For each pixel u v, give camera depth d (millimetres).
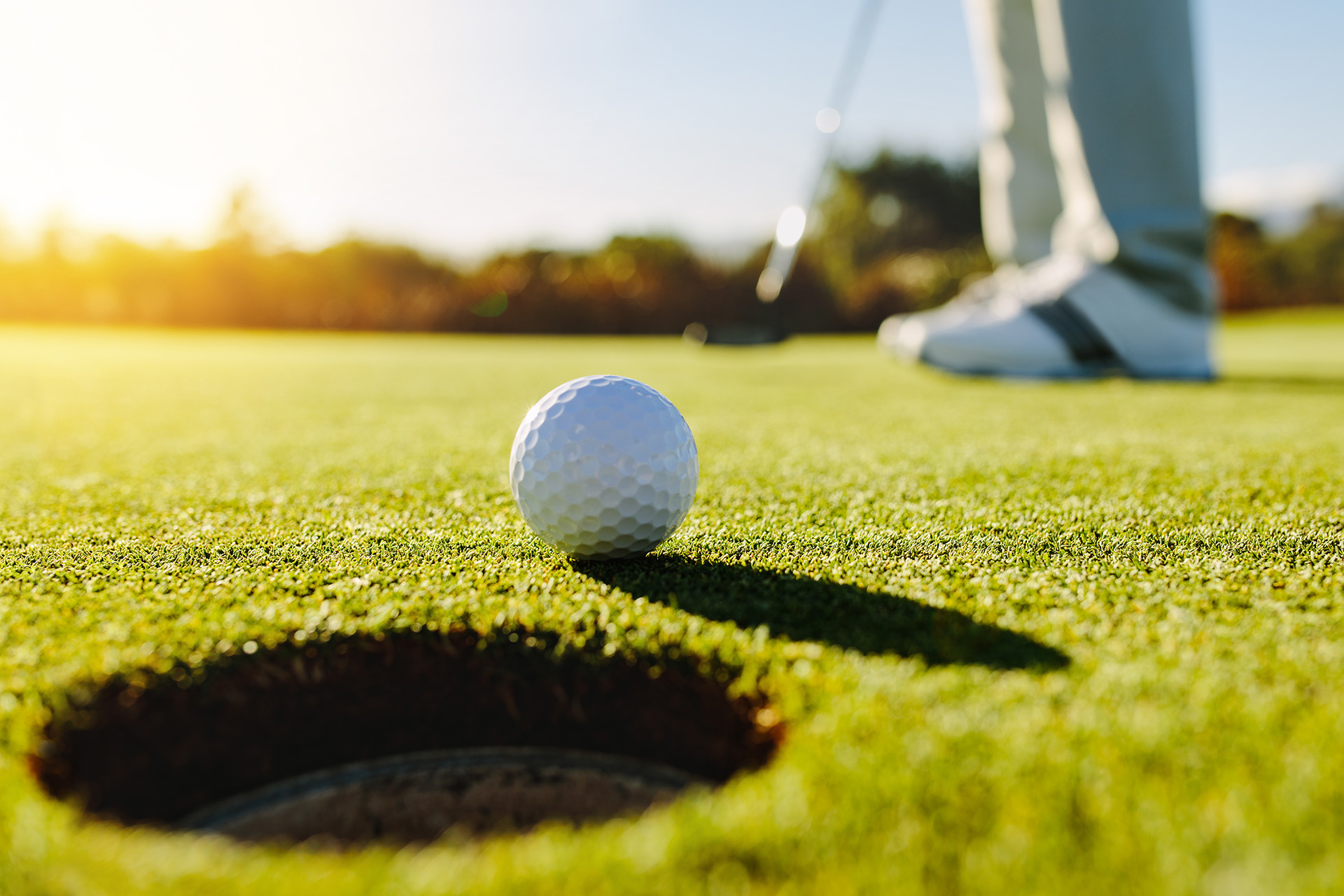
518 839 194
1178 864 141
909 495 390
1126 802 156
